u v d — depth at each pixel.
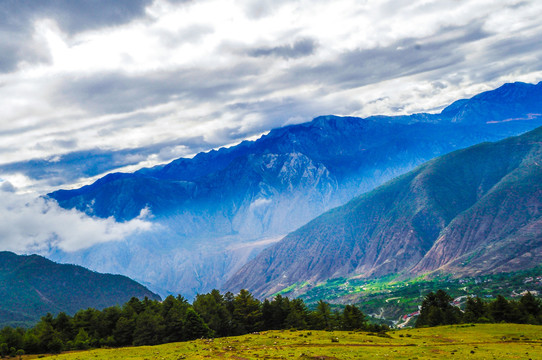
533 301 183.88
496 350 98.25
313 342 122.38
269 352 107.38
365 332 146.62
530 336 120.56
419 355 94.00
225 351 115.94
